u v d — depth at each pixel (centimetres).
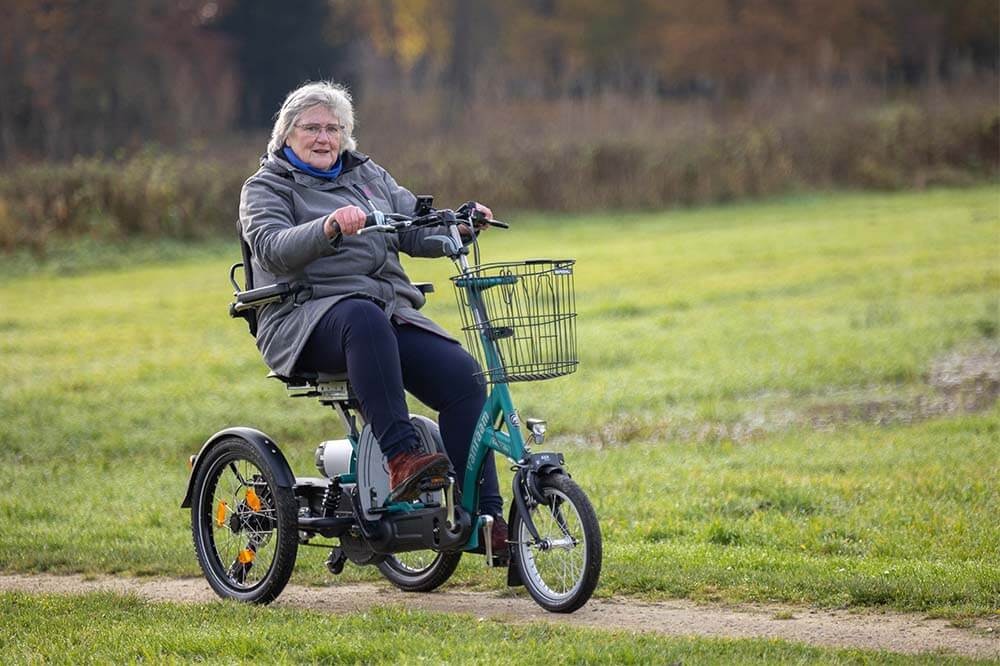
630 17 16862
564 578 1614
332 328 1595
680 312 4675
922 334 3997
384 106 11594
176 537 2123
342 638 1444
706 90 16525
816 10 15662
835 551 1911
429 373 1638
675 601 1659
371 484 1620
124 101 12450
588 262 6216
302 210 1678
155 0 13550
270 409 3300
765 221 7850
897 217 7588
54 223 7406
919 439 2730
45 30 12212
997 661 1370
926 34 16100
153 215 7631
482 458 1612
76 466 2800
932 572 1728
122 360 4106
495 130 9725
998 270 5244
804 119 9738
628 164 8944
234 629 1502
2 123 11894
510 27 17175
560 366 1560
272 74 15562
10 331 4784
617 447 2845
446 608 1669
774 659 1364
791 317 4438
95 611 1619
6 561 2005
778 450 2688
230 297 5606
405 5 17338
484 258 6531
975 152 9644
